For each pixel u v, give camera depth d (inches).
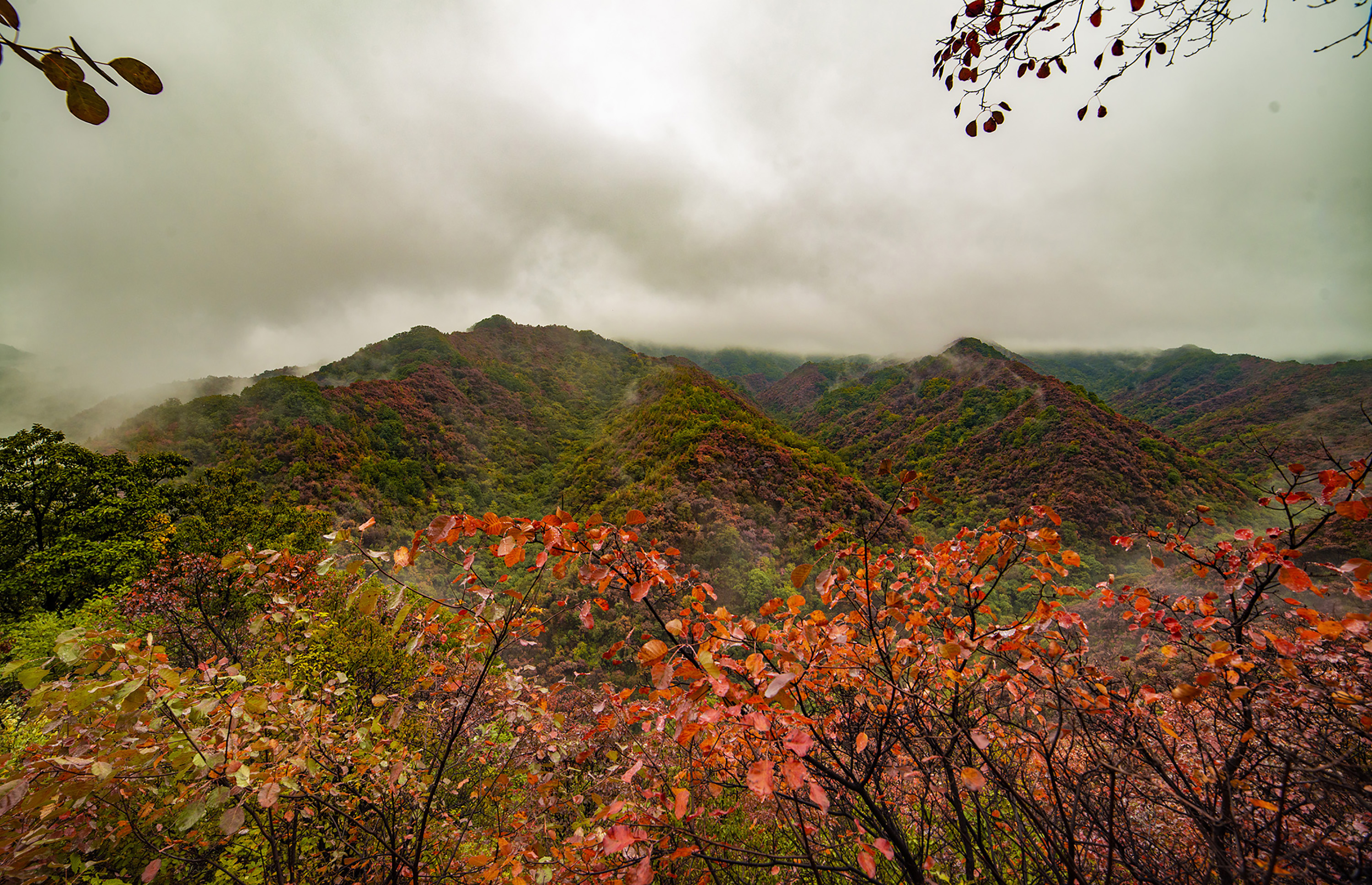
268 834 85.8
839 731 88.4
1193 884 68.2
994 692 89.9
